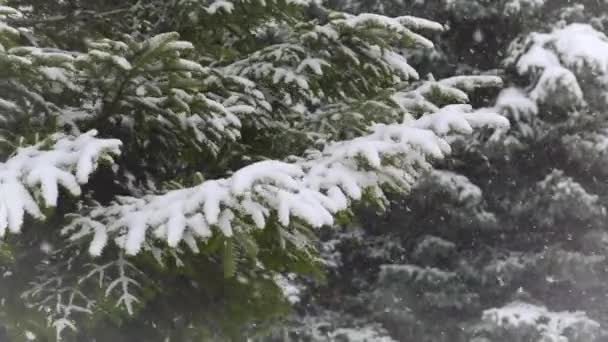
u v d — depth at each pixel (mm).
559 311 11992
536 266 11773
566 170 11906
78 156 2801
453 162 11758
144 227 3049
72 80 3545
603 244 11609
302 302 13211
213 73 4277
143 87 3480
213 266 4168
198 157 4609
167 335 4309
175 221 2898
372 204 3719
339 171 3238
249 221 3172
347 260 13281
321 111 4562
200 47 4945
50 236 3758
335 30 4164
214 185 2969
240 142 4707
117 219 3275
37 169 2727
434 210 12258
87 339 4074
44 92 3707
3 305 3691
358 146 3248
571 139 11430
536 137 11453
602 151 11297
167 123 4008
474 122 3260
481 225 11836
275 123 4574
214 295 4320
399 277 12172
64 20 4723
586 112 11391
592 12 12227
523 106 11133
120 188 4309
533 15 11750
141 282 3910
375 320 12938
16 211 2617
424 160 3322
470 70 12383
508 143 11156
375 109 3896
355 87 4508
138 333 4230
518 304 11727
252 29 5035
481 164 12031
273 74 4434
